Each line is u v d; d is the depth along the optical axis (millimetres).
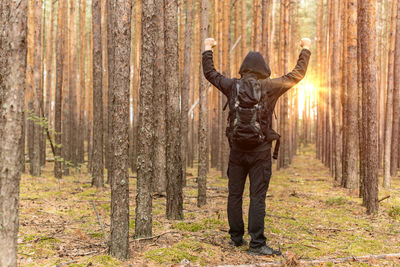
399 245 3578
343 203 5941
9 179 1924
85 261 2869
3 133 1914
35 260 2902
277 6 17062
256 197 3182
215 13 12133
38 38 9703
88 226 4125
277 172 11977
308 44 3170
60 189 7426
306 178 10062
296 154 20406
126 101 2898
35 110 9852
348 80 7711
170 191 4566
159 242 3520
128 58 2910
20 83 1944
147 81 3432
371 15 5320
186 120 7934
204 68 3328
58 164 9242
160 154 6891
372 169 5180
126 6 2879
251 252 3182
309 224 4465
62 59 9320
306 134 22812
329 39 11352
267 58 10477
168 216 4582
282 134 12992
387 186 7914
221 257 3098
